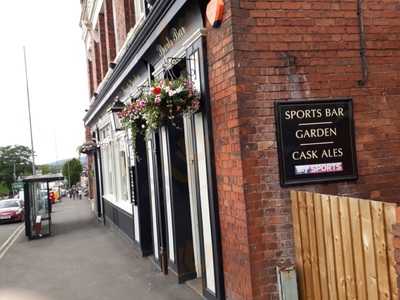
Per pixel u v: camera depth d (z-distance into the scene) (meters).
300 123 4.58
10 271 9.28
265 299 4.45
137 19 9.22
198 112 5.57
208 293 5.70
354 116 4.75
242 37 4.47
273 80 4.54
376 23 4.86
